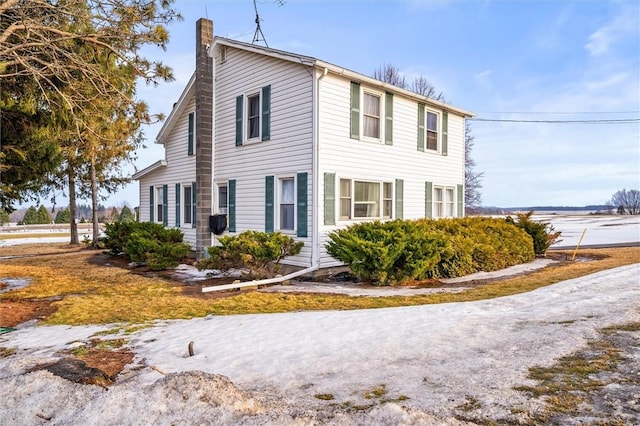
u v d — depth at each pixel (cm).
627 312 600
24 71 852
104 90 961
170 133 1803
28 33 834
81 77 970
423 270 1076
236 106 1400
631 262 1329
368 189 1292
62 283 1139
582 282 900
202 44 1469
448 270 1155
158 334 626
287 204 1249
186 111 1686
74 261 1644
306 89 1153
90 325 702
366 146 1270
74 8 873
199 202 1466
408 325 604
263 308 813
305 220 1169
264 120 1295
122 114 1172
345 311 745
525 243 1458
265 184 1291
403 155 1400
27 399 366
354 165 1234
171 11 947
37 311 831
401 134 1391
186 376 362
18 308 852
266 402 339
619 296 723
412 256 1062
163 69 972
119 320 734
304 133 1161
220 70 1472
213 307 827
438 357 455
